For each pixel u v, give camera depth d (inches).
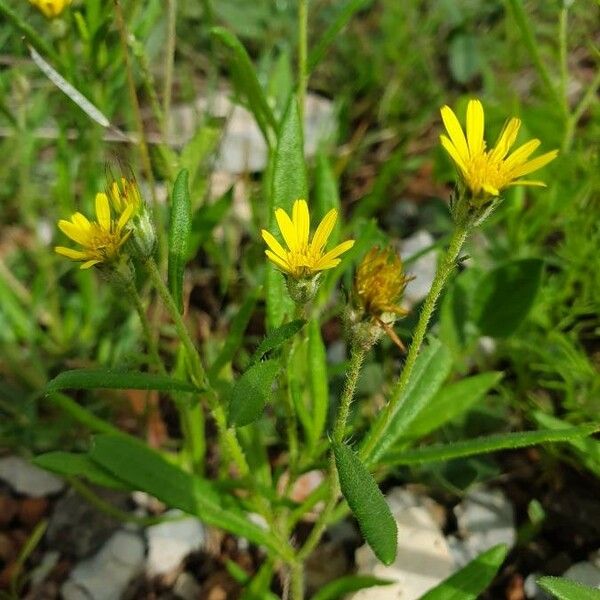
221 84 11.0
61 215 8.2
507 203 8.3
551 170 8.4
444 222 9.5
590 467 6.7
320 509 7.5
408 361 5.0
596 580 6.7
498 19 11.3
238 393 4.8
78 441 8.0
